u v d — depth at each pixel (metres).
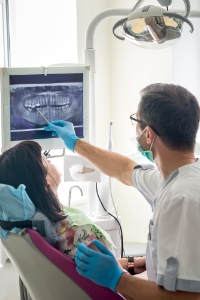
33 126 1.72
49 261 1.23
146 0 2.39
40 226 1.30
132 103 2.53
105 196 1.93
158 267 1.08
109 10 1.79
